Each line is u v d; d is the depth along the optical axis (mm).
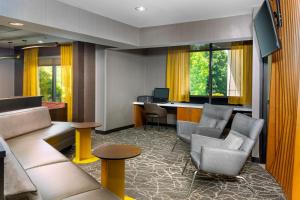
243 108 4996
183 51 6531
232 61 5762
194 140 3365
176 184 3084
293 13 2498
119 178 2473
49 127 4355
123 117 6652
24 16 3186
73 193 1869
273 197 2760
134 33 5316
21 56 7836
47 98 7734
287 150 2705
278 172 3062
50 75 7645
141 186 3014
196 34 4734
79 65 5895
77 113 5902
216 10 4059
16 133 3617
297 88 2365
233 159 2695
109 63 6109
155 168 3643
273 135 3342
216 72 6195
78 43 5859
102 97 6090
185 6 3885
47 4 3479
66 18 3773
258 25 3291
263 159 3934
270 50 2949
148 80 7410
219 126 4055
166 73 6867
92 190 1936
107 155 2396
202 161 2711
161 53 7117
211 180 3221
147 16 4480
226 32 4402
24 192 1389
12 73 8094
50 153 2812
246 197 2760
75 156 4074
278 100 3141
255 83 3902
